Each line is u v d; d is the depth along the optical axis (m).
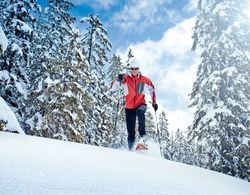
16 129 5.72
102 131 25.73
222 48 18.08
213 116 17.17
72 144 4.45
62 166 2.68
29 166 2.49
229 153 16.98
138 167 3.32
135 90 6.92
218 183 3.24
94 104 24.00
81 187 2.10
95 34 27.52
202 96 18.38
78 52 19.28
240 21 17.94
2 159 2.63
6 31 18.28
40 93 18.50
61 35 24.73
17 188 1.90
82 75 19.47
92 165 2.96
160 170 3.39
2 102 5.82
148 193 2.21
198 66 19.27
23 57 18.25
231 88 17.45
